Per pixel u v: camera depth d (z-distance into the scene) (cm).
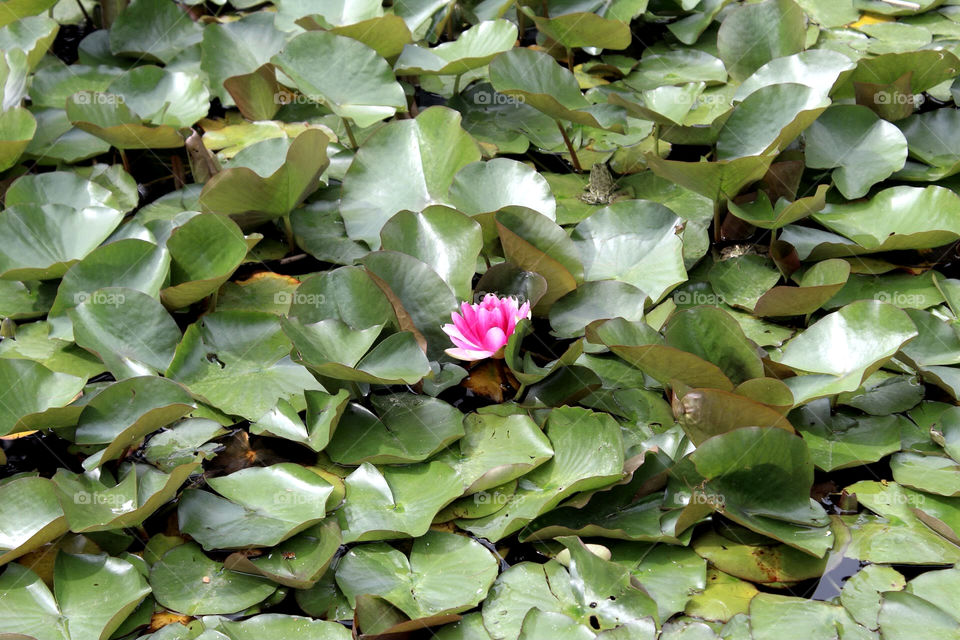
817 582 163
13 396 191
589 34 303
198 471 187
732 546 169
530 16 318
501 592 162
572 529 166
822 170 258
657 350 177
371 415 194
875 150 255
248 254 247
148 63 329
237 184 227
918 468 181
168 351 210
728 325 184
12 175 271
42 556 171
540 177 237
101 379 210
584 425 184
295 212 258
